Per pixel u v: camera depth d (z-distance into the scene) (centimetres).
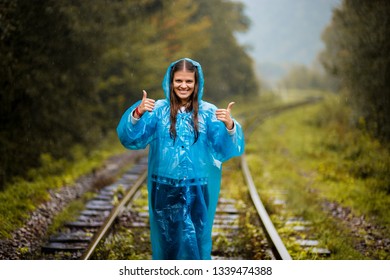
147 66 2139
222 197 1028
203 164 460
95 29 1389
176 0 2550
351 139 1585
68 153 1339
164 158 451
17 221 781
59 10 1123
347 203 1016
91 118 1652
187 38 2869
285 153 1803
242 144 460
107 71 1945
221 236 736
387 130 1402
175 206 456
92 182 1164
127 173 1314
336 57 1823
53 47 1179
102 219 854
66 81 1318
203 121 458
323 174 1295
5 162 1012
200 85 455
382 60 1370
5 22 980
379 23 1374
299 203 986
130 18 1875
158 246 475
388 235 827
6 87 1045
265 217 799
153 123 456
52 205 927
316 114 2781
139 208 932
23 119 1130
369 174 1210
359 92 1530
